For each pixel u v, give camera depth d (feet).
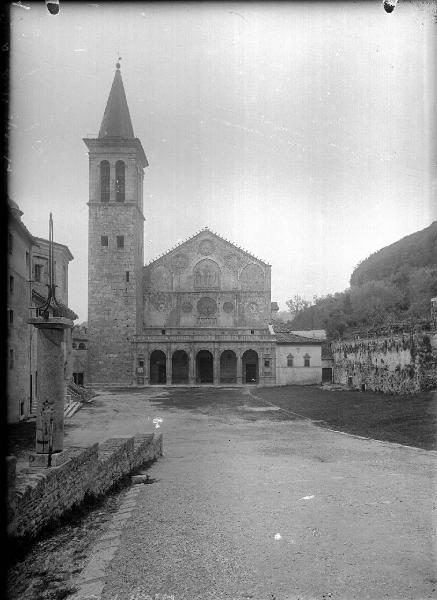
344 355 185.98
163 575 27.63
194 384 226.58
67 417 116.67
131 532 34.78
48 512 33.83
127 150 232.32
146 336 227.81
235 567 28.60
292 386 214.48
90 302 228.43
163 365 240.73
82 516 38.60
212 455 69.51
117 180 232.73
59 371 38.73
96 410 132.77
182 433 94.43
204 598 24.81
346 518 37.27
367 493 44.60
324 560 29.37
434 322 125.70
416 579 26.48
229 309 248.52
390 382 141.49
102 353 226.58
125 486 50.78
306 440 82.17
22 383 77.05
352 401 134.21
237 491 46.98
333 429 96.12
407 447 71.26
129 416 120.26
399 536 32.96
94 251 230.27
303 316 286.25
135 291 229.66
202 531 34.96
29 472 34.09
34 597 25.26
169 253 250.98
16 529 28.55
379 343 149.79
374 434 84.69
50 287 40.19
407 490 45.42
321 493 45.14
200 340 228.22
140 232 245.24
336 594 24.99
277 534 34.01
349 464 59.57
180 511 40.19
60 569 28.43
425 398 112.37
